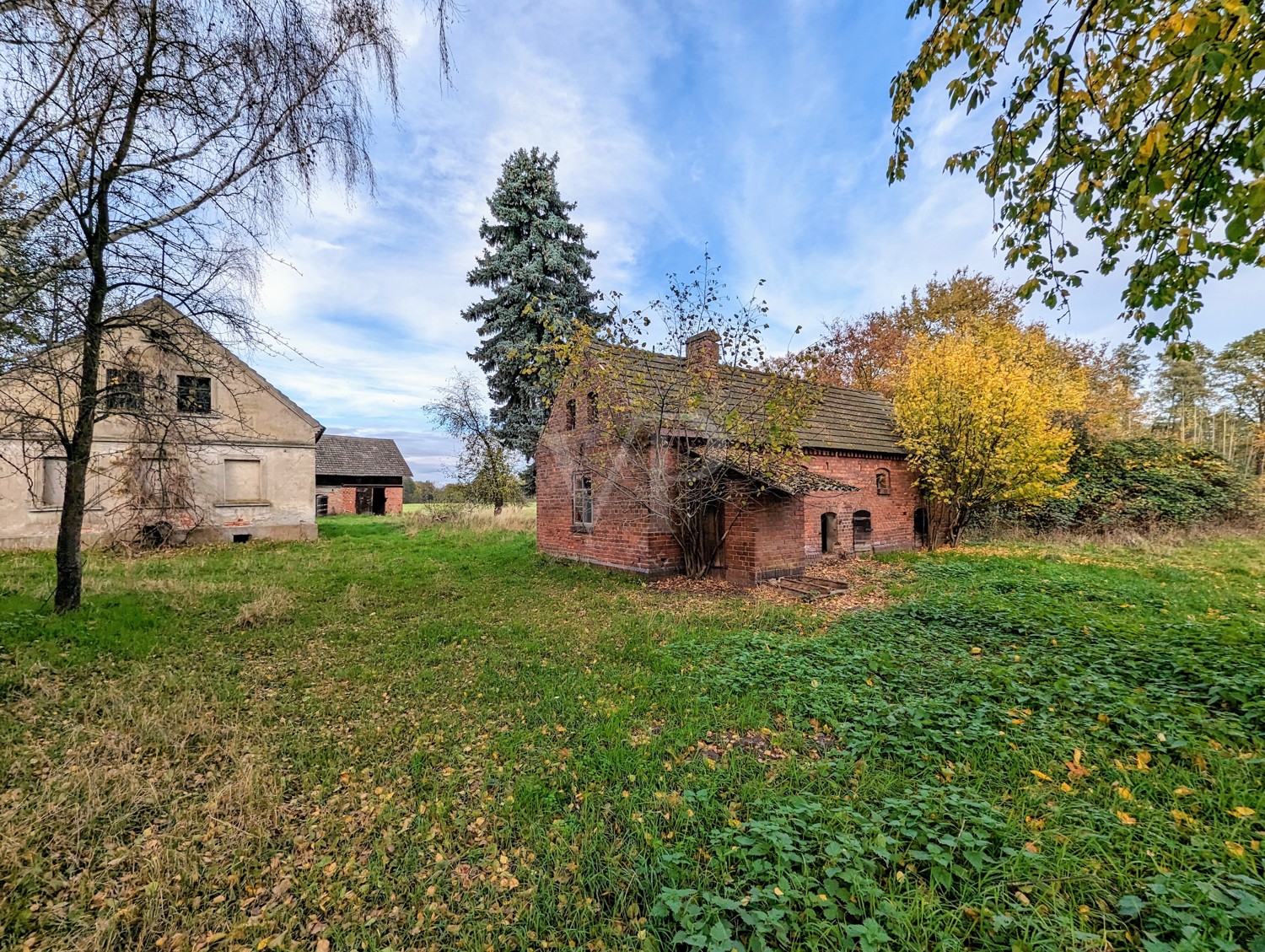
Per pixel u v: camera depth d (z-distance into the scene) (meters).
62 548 7.77
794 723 4.52
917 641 6.62
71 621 7.34
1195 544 14.96
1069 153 4.25
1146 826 2.94
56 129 5.73
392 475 36.97
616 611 8.79
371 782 3.78
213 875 2.88
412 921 2.58
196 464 16.14
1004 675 5.20
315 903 2.69
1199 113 3.42
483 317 24.42
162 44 6.02
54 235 6.15
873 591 10.15
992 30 4.14
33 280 5.69
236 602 9.01
